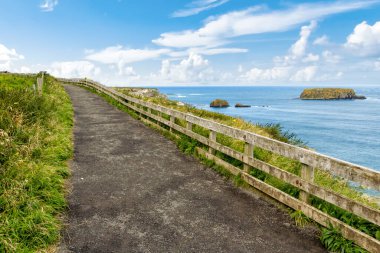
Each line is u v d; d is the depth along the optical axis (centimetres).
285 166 702
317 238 441
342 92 18775
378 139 4062
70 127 1198
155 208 528
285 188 563
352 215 455
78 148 904
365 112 9344
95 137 1059
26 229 405
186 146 910
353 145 3588
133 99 1617
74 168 721
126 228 459
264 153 767
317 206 492
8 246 368
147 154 865
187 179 673
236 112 8912
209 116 1545
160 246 414
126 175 688
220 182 660
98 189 602
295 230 463
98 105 2020
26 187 515
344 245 402
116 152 876
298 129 4959
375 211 369
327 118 7194
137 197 571
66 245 410
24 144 672
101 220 480
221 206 542
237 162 707
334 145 3572
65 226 458
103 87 2766
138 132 1167
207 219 493
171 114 1066
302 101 17250
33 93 1155
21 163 565
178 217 497
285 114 8262
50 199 504
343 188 687
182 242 425
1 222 412
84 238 429
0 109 790
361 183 383
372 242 374
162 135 1121
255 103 15088
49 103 1211
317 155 452
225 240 433
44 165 620
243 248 414
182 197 577
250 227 470
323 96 19112
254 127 1237
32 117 890
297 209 500
